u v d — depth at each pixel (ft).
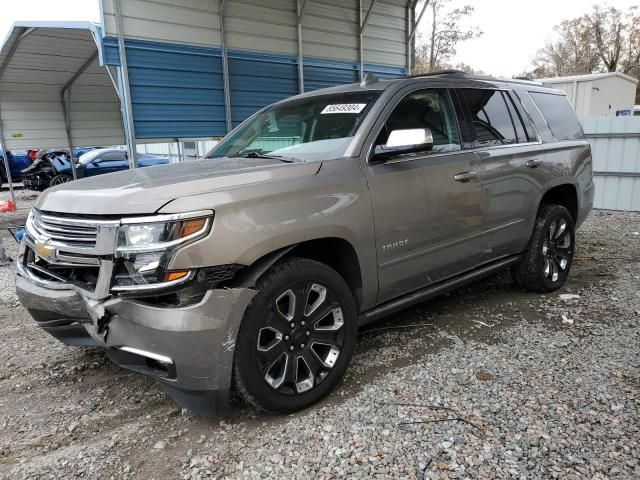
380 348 11.89
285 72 27.78
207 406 8.40
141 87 22.22
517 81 15.57
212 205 7.94
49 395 10.42
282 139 12.10
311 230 8.97
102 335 8.25
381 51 33.01
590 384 9.85
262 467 7.80
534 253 14.80
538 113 15.40
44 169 47.75
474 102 13.17
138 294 7.73
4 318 15.08
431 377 10.36
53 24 24.62
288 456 8.03
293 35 27.81
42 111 35.68
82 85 36.60
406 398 9.57
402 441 8.25
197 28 23.71
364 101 11.37
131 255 7.75
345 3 30.25
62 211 8.71
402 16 34.09
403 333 12.76
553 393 9.55
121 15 21.17
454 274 12.54
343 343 9.77
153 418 9.42
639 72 146.82
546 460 7.64
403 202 10.61
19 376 11.29
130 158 22.30
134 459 8.18
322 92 13.06
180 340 7.70
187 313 7.72
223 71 24.99
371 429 8.62
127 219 7.80
